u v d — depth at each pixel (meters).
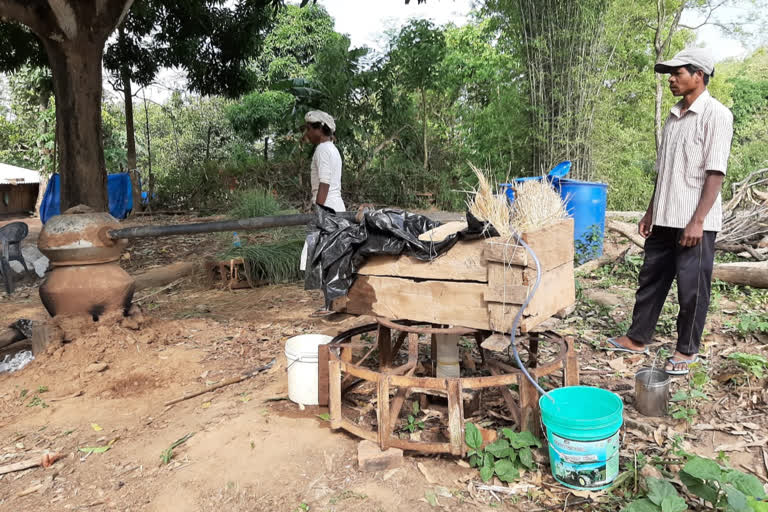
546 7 8.66
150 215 14.64
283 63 21.34
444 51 15.52
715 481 2.29
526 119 9.46
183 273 7.86
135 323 4.82
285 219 4.01
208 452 2.95
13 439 3.31
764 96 19.38
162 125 29.25
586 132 8.73
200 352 4.60
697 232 3.21
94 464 2.96
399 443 2.73
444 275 2.79
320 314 3.54
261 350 4.61
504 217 2.59
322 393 3.21
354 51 15.30
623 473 2.48
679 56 3.30
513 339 2.55
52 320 4.54
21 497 2.71
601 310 5.07
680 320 3.45
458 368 3.28
